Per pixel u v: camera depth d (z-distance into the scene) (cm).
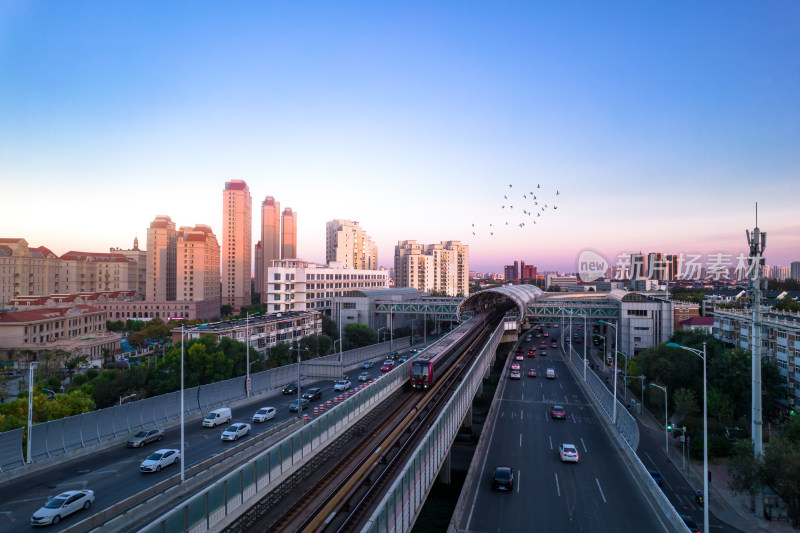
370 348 10056
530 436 5322
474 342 9250
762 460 3853
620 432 5172
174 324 13950
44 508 2917
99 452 4288
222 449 4391
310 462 3131
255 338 9250
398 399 5191
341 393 7050
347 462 3338
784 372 6216
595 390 6994
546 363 10525
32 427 3897
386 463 3434
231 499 2184
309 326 11481
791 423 4572
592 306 11256
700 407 6103
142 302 17625
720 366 6281
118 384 6091
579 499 3653
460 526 3219
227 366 6781
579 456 4678
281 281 14062
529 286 16512
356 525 2508
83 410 5019
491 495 3744
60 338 10944
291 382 7525
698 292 16762
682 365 6756
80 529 2791
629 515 3381
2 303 15675
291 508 2575
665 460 5134
